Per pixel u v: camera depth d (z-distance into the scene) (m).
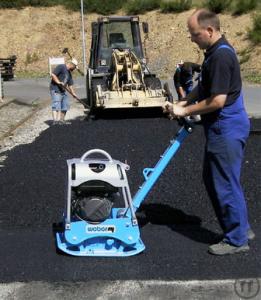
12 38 36.06
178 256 4.62
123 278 4.19
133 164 8.05
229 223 4.60
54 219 5.65
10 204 6.15
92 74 15.53
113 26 16.38
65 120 13.76
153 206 6.00
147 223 5.54
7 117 14.65
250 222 5.50
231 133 4.43
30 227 5.44
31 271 4.31
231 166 4.46
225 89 4.31
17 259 4.56
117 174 4.60
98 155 8.46
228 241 4.64
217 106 4.33
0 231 5.31
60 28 36.38
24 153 9.06
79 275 4.23
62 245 4.66
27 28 36.56
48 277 4.20
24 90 22.14
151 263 4.47
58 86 12.89
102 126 11.85
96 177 4.55
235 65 4.38
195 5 35.38
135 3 36.56
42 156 8.79
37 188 6.81
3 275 4.24
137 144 9.61
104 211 4.54
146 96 14.25
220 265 4.42
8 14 37.34
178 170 7.35
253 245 4.82
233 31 31.72
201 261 4.50
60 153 8.98
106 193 4.62
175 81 12.59
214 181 4.54
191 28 4.40
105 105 14.00
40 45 35.59
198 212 5.84
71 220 4.71
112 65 15.12
